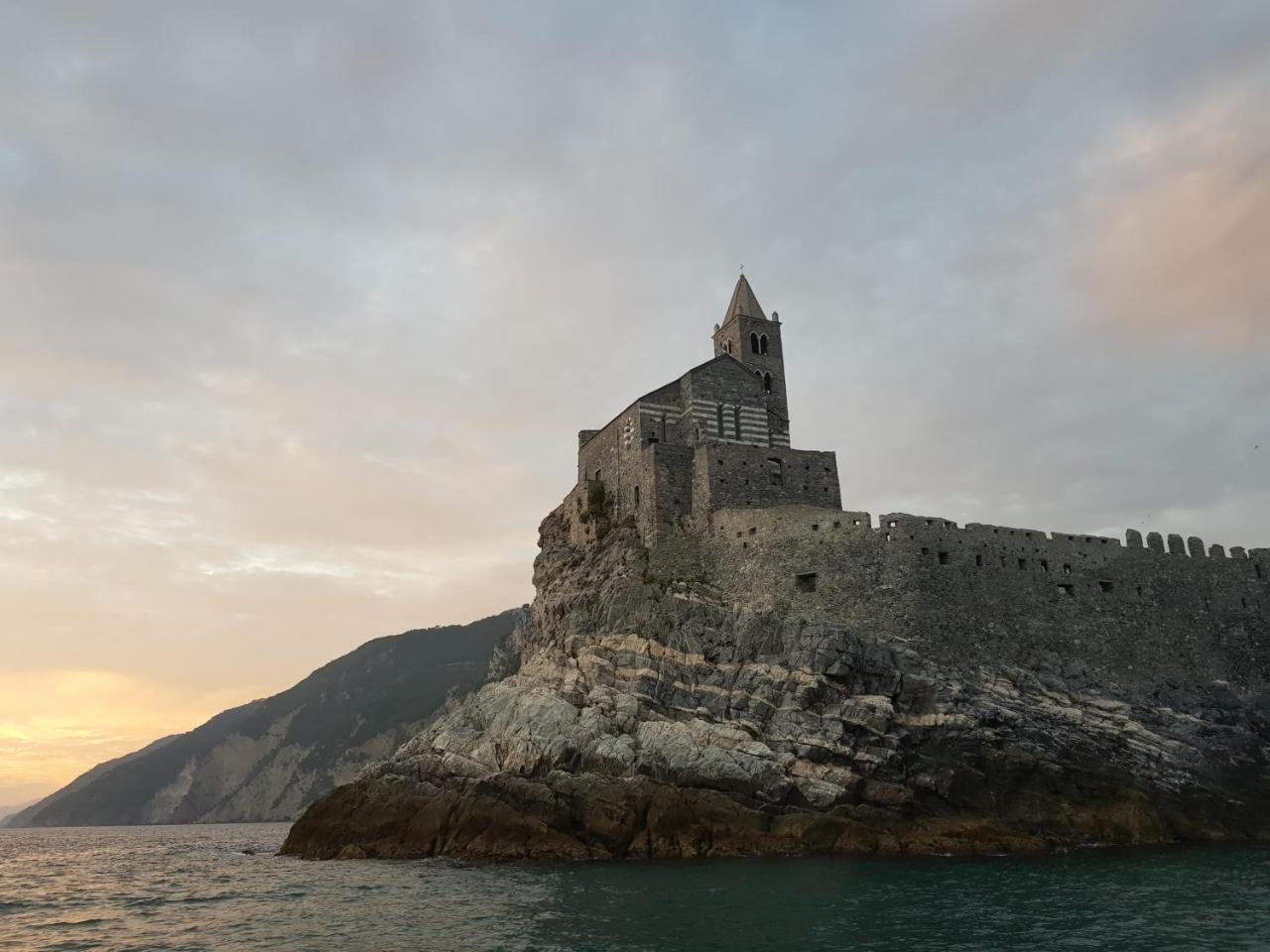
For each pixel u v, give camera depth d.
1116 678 71.06
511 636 161.62
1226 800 62.66
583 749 61.06
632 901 42.75
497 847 57.62
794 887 45.22
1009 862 51.75
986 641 68.62
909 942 35.00
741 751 59.44
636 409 83.94
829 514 71.62
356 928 39.88
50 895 59.84
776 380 91.62
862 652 64.75
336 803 69.56
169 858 94.94
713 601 72.94
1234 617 77.94
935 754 59.72
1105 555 75.19
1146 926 36.78
